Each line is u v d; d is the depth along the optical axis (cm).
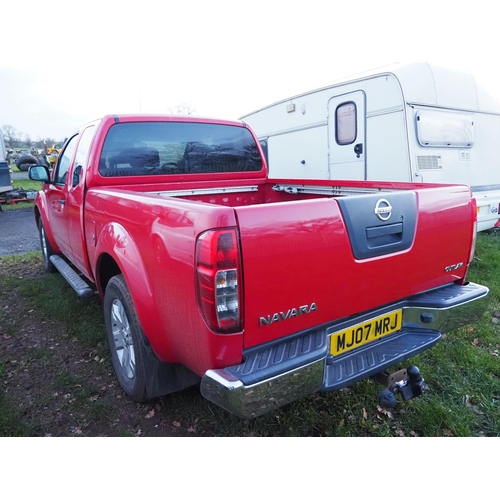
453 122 571
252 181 392
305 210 179
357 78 594
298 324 185
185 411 255
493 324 368
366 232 198
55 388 282
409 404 262
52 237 471
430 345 223
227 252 161
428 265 230
